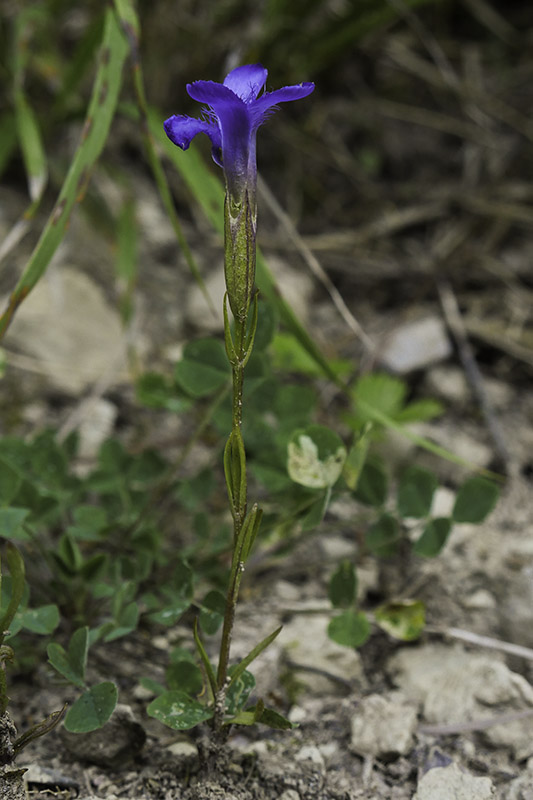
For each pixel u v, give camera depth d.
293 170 1.30
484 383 1.05
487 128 1.33
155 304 1.10
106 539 0.77
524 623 0.75
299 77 1.19
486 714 0.72
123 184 1.04
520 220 1.24
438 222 1.25
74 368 0.99
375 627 0.76
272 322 0.73
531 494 0.89
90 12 1.20
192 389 0.73
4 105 1.14
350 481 0.69
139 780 0.68
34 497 0.72
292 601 0.77
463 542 0.81
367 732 0.70
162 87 1.20
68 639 0.72
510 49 1.45
